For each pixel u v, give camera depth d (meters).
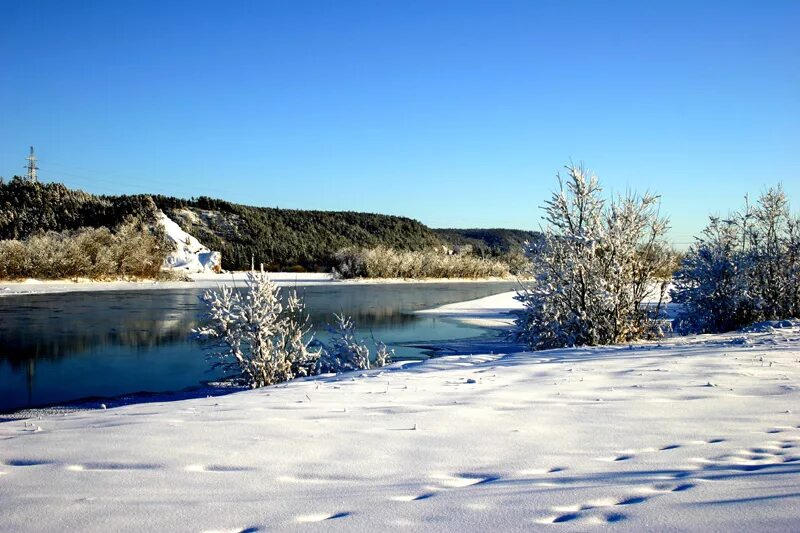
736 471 3.55
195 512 3.17
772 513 2.62
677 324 17.61
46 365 15.89
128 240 59.72
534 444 4.54
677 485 3.27
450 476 3.80
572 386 7.19
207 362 16.09
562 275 14.11
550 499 3.13
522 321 15.33
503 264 101.75
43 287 47.38
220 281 62.38
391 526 2.82
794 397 6.03
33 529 2.99
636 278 14.45
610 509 2.88
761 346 10.24
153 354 17.69
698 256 16.67
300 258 99.56
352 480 3.76
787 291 16.94
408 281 83.12
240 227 112.12
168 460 4.31
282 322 13.46
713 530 2.47
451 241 158.88
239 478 3.85
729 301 16.02
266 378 12.73
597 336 13.62
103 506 3.32
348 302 40.78
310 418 5.79
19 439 5.24
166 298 39.75
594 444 4.48
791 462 3.72
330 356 13.80
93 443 4.89
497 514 2.92
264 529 2.87
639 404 5.90
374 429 5.21
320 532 2.79
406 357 16.89
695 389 6.61
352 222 136.12
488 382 7.91
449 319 29.17
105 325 24.58
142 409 7.16
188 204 118.12
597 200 14.35
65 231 63.34
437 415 5.73
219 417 5.96
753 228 16.98
